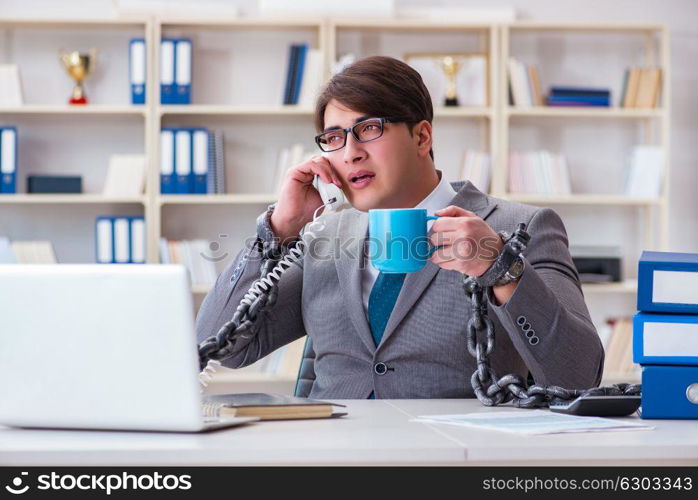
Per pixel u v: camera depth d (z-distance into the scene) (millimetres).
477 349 1517
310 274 1896
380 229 1375
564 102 4254
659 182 4262
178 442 1001
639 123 4504
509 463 937
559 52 4492
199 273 4137
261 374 4082
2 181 4082
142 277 1072
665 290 1238
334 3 4191
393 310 1729
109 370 1091
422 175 1789
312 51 4188
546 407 1430
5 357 1120
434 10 4262
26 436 1078
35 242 4160
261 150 4418
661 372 1229
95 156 4359
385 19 4188
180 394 1071
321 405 1271
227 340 1531
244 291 1720
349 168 1693
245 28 4324
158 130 4094
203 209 4391
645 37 4477
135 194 4113
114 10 4312
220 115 4367
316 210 1736
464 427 1140
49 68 4320
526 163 4230
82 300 1090
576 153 4504
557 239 1768
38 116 4316
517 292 1427
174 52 4109
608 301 4500
